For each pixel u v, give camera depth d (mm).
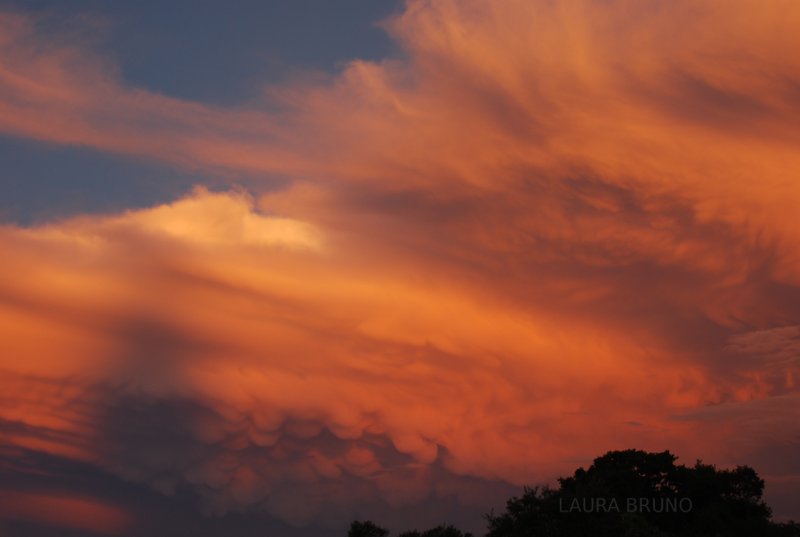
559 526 48375
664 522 61562
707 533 59406
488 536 49594
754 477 65125
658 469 66375
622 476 65688
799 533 60625
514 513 49531
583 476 65062
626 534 48406
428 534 61031
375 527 63219
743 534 59812
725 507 62188
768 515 63438
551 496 49750
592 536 48094
